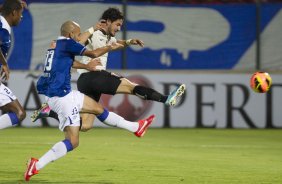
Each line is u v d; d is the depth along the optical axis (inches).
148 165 1334.9
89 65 1101.7
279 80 2410.2
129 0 2383.1
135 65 2394.2
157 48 2396.7
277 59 2433.6
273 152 1672.0
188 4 2396.7
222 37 2418.8
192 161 1425.9
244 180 1151.0
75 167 1283.2
